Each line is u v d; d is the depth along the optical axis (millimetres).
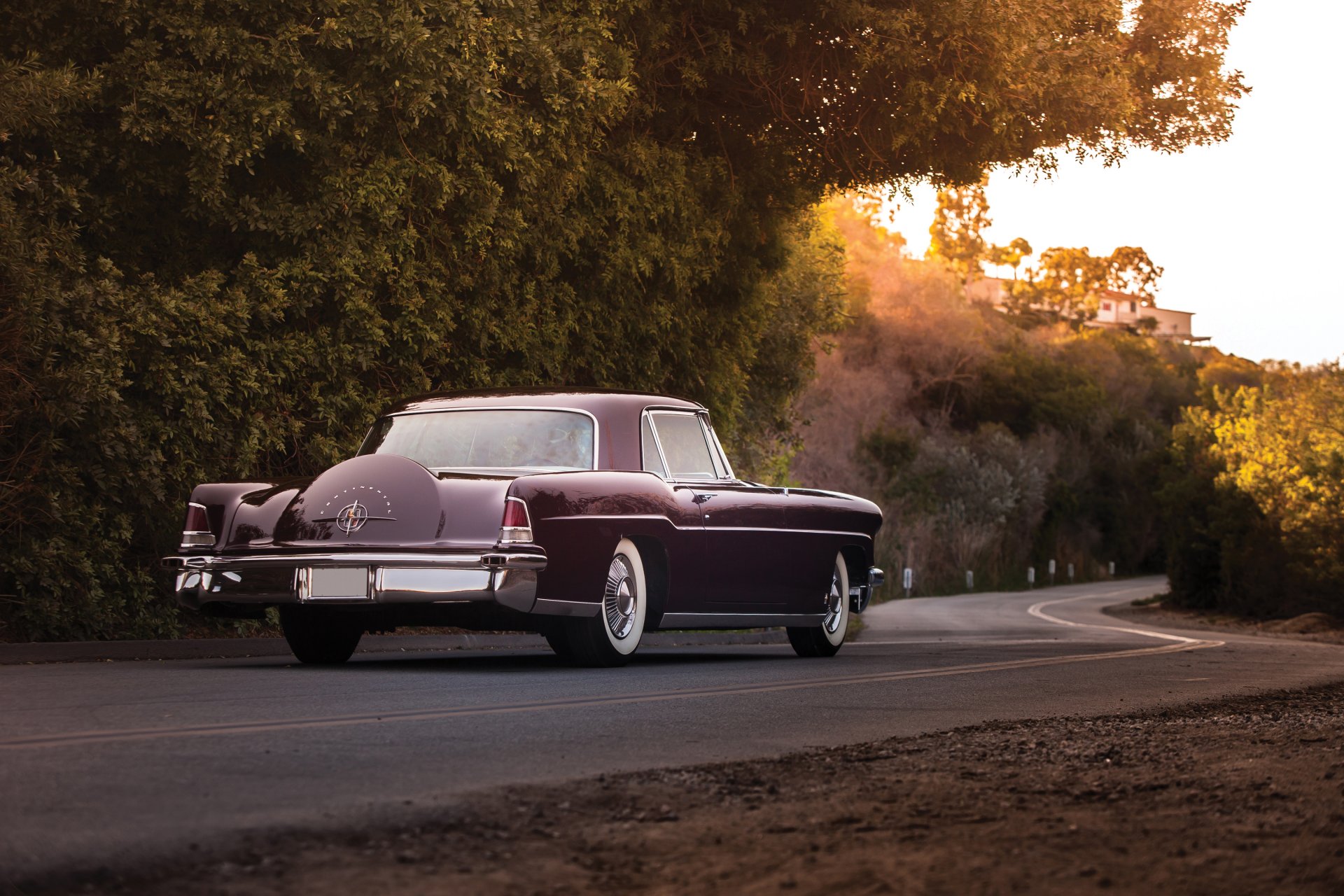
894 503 61969
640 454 9398
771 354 22688
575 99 12992
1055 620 33531
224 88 10875
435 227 12469
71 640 10078
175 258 11656
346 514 8273
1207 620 38125
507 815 3754
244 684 7324
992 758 5055
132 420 10320
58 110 10039
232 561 8445
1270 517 39062
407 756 4789
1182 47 18875
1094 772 4711
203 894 2883
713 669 9383
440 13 11430
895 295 73562
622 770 4637
